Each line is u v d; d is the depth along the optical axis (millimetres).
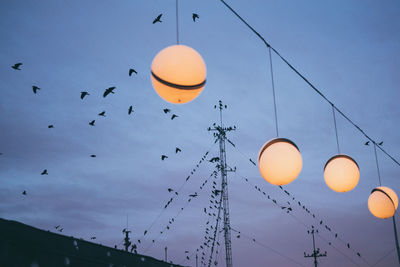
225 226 26359
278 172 4445
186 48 3971
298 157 4492
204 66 4023
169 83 3877
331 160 5410
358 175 5359
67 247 6562
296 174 4504
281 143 4488
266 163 4480
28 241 6035
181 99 4055
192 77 3895
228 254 25906
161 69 3889
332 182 5367
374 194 6238
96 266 6875
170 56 3893
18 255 5836
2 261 5625
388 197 6145
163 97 4098
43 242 6227
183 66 3863
